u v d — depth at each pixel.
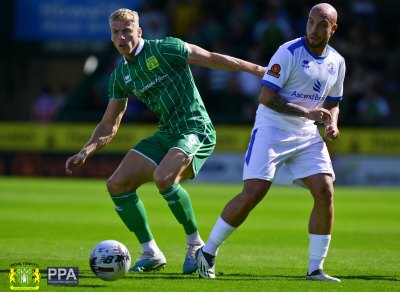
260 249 36.41
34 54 99.88
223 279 26.78
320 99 27.28
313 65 26.55
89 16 98.31
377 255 34.84
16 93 105.88
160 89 28.84
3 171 91.25
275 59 26.48
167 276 27.50
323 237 26.80
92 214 49.91
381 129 87.88
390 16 102.38
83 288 24.28
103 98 94.56
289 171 27.70
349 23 99.06
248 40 95.69
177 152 28.25
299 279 27.17
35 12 99.31
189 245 28.78
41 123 91.19
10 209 51.97
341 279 27.42
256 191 26.39
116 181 28.77
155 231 42.59
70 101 95.75
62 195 64.00
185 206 28.45
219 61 29.00
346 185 87.44
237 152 88.19
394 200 66.50
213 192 71.12
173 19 98.00
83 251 33.56
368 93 92.00
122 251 25.20
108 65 95.88
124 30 28.09
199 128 29.14
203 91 92.62
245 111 91.62
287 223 47.91
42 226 43.16
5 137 91.31
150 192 69.69
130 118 91.56
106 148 89.06
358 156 87.56
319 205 26.64
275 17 94.19
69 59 106.88
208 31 95.06
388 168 87.38
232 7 99.12
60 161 90.38
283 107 26.25
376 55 96.12
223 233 26.64
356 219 51.00
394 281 27.22
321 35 26.08
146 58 28.44
